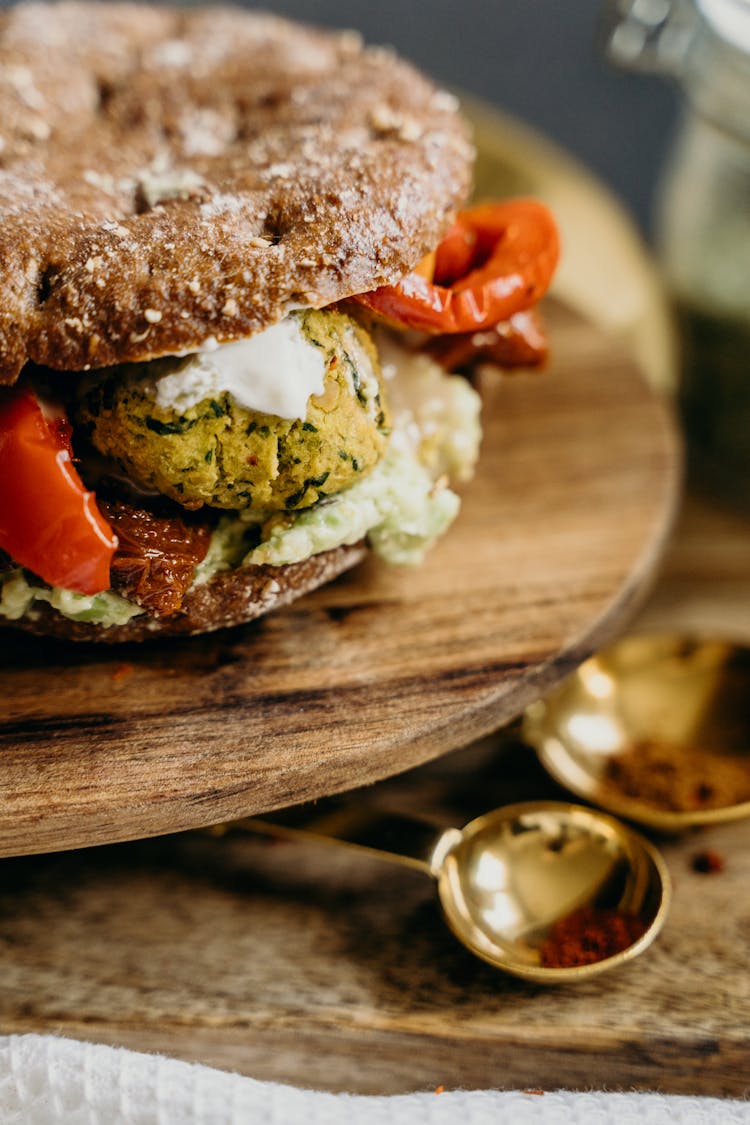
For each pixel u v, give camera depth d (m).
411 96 0.34
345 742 0.30
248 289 0.28
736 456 0.42
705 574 0.40
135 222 0.29
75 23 0.35
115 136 0.33
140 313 0.28
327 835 0.31
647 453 0.37
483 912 0.31
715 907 0.31
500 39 0.52
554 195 0.44
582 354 0.40
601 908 0.30
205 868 0.32
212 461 0.29
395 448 0.32
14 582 0.30
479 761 0.34
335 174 0.30
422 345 0.33
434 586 0.34
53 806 0.29
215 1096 0.28
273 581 0.31
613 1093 0.29
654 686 0.35
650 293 0.44
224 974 0.30
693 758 0.33
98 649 0.32
